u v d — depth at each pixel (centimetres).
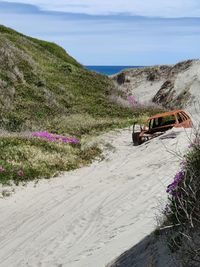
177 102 5388
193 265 609
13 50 4672
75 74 5091
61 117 3688
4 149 2320
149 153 2175
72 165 2330
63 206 1554
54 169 2222
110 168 2172
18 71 4225
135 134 2612
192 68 5909
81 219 1330
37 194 1858
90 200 1536
